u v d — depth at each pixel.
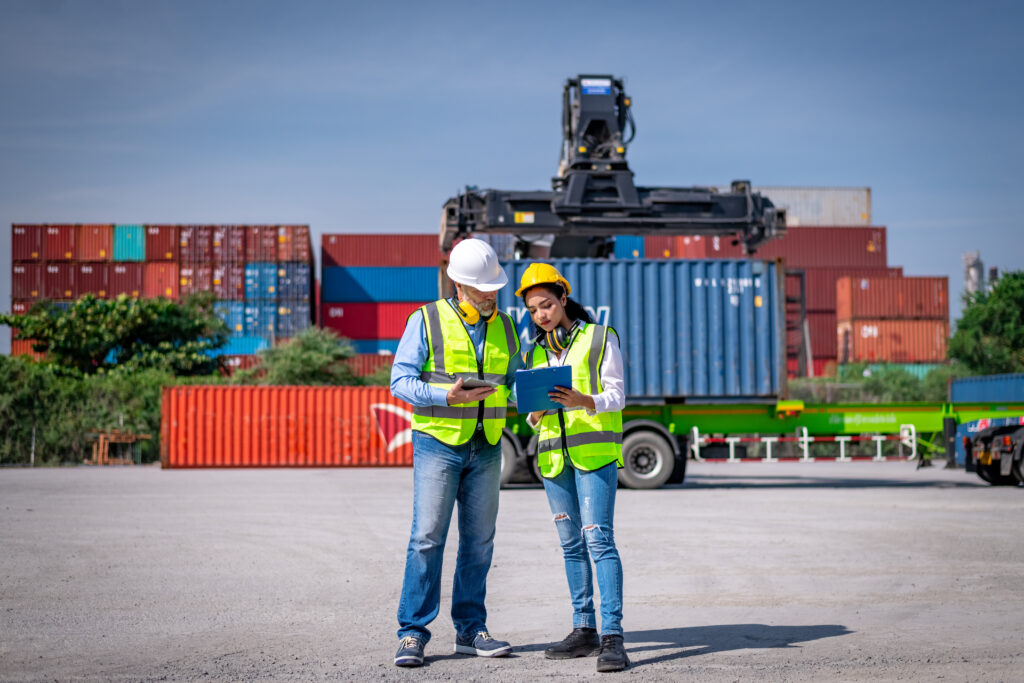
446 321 4.22
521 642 4.54
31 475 19.91
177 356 39.09
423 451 4.18
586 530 4.12
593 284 15.73
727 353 15.77
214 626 4.90
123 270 44.22
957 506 11.94
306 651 4.30
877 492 14.58
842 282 41.59
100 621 5.02
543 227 17.14
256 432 23.02
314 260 49.47
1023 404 16.19
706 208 17.34
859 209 51.22
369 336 45.84
